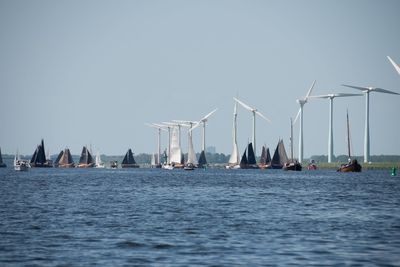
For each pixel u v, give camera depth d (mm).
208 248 164625
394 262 146250
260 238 181875
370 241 176625
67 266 142125
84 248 164250
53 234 189125
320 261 147500
